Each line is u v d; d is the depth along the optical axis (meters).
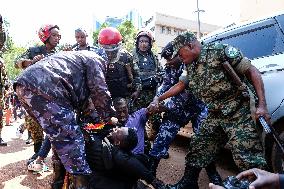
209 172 3.44
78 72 2.51
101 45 4.02
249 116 2.65
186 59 2.75
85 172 2.35
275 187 1.09
